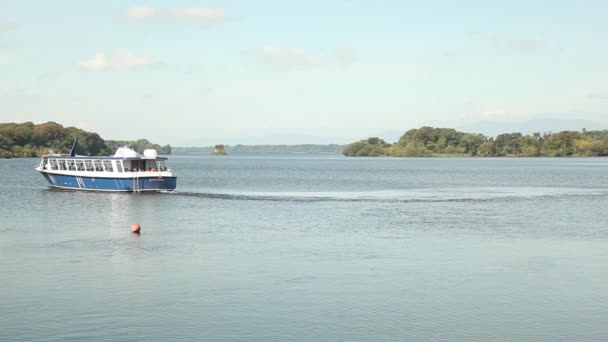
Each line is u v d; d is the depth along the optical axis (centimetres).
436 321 3016
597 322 3011
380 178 16762
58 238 5366
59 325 2923
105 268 4100
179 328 2892
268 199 9350
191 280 3775
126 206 8112
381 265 4225
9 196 9425
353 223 6462
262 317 3056
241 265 4209
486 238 5425
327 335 2816
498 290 3569
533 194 10706
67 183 10506
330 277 3862
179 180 15325
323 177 17238
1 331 2842
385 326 2939
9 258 4422
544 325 2967
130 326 2917
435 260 4400
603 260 4419
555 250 4825
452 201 9231
